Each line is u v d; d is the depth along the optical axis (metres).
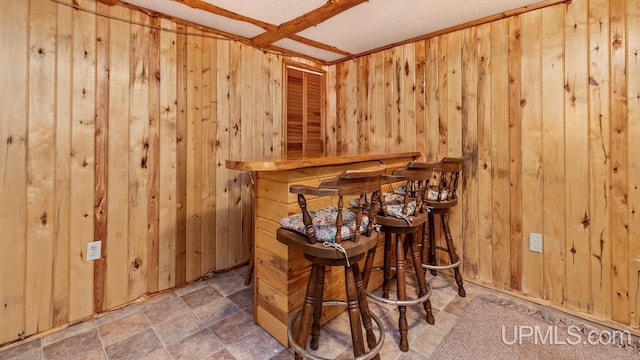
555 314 2.02
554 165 2.06
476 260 2.45
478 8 2.18
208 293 2.32
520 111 2.18
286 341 1.71
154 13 2.20
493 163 2.33
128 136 2.11
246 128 2.80
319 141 3.49
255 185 1.90
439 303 2.16
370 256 1.80
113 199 2.06
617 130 1.83
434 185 2.65
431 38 2.64
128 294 2.14
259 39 2.70
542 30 2.07
